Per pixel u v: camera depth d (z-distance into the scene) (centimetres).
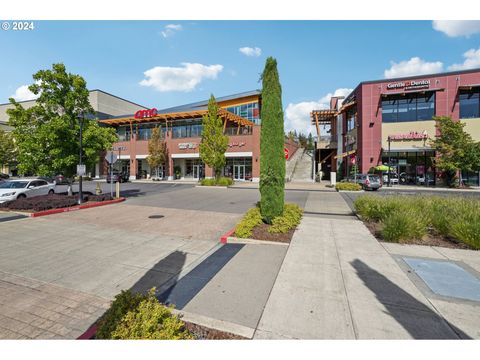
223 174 3234
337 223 827
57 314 343
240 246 615
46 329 311
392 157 2714
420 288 383
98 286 422
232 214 1073
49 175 1262
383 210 816
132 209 1201
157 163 3378
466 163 2239
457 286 389
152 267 497
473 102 2462
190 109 3869
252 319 311
